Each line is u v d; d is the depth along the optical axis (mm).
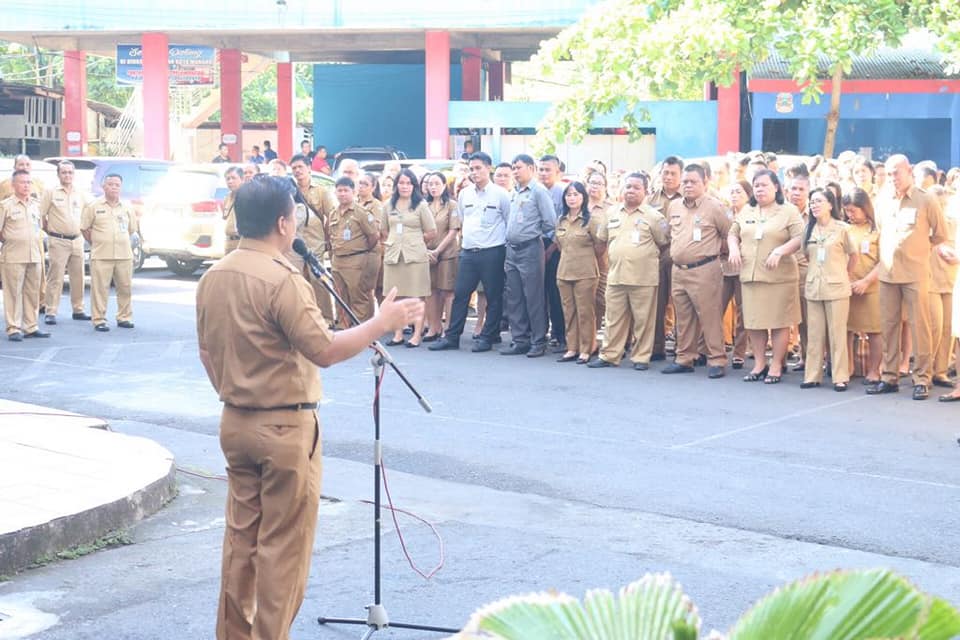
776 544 6660
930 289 10969
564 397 10938
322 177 21438
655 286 12352
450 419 9969
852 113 25703
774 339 11695
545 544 6637
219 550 6562
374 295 14750
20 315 14281
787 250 11281
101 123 42688
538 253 13156
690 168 11867
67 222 15430
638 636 1809
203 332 4512
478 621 1870
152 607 5645
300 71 54500
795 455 8734
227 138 33312
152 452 8102
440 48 28734
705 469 8336
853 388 11438
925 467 8391
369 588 5895
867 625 1665
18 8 29203
